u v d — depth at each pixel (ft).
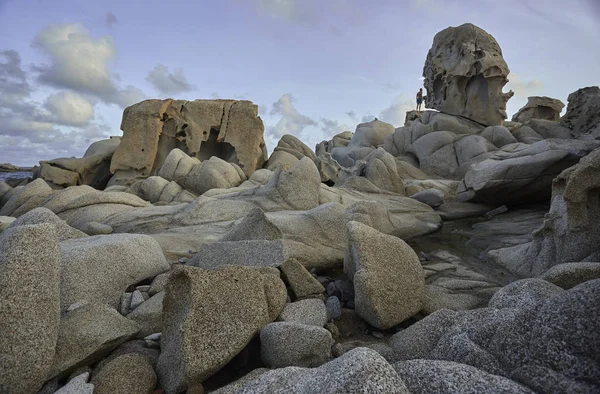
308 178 32.94
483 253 25.88
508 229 31.37
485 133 58.18
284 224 23.53
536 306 8.94
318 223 23.72
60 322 11.80
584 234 18.66
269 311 13.42
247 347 12.49
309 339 11.18
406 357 11.58
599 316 7.58
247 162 55.06
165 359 10.99
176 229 26.61
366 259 15.25
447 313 12.37
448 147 57.77
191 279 11.39
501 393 6.98
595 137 45.14
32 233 10.66
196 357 10.27
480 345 9.50
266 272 14.65
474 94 62.75
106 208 29.55
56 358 10.73
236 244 18.60
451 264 23.50
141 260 17.15
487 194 39.22
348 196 37.11
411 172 54.90
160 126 55.06
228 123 56.90
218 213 29.25
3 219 23.04
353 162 72.54
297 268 17.42
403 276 15.79
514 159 38.24
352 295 18.21
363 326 15.34
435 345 11.45
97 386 9.98
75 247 15.83
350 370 6.97
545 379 7.43
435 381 7.73
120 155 53.52
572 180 18.70
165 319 12.07
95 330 11.92
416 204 39.17
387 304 14.71
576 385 7.04
